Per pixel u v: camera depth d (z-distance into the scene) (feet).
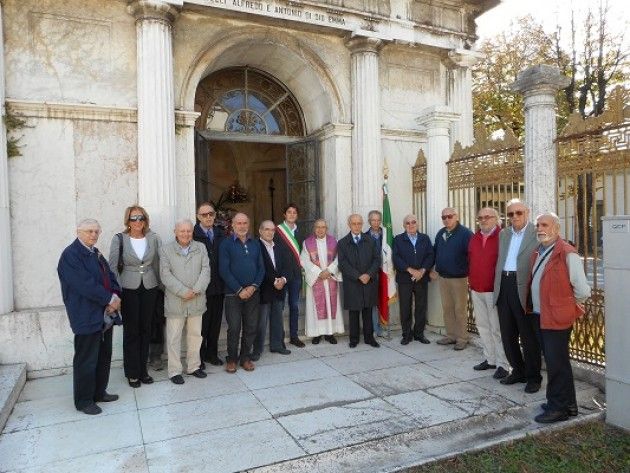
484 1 27.81
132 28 20.74
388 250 23.67
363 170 25.30
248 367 18.95
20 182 18.97
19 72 18.98
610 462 12.05
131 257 17.11
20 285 19.03
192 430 13.71
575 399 14.44
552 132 18.42
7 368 17.51
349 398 15.89
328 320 22.54
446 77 28.63
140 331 17.46
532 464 11.94
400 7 26.18
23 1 19.07
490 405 15.14
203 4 21.08
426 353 21.06
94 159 20.08
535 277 14.98
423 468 11.80
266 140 27.53
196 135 24.25
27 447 12.86
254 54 25.35
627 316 13.73
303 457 12.07
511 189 20.63
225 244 18.89
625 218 13.75
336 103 25.72
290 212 22.72
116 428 13.92
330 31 24.73
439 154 24.22
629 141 15.75
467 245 21.18
